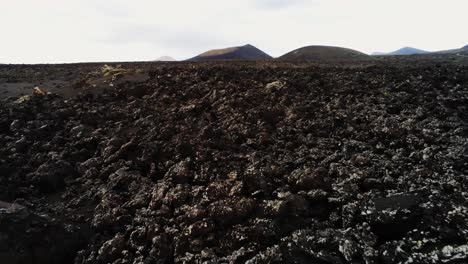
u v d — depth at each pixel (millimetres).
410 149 10641
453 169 9250
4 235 8070
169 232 8578
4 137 14891
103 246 8523
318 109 14570
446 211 7348
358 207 8109
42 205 10703
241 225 8344
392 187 8844
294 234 7652
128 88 20109
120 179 11211
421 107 13359
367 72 19781
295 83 17969
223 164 11000
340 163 10312
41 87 24938
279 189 9367
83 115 16766
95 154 13469
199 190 9875
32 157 13406
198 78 20828
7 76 31812
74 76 30672
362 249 6988
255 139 12633
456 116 12367
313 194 8867
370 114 13430
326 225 8016
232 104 15727
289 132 12922
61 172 12141
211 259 7605
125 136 14156
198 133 13250
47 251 8406
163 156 12195
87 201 10773
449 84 16016
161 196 9953
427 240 6891
